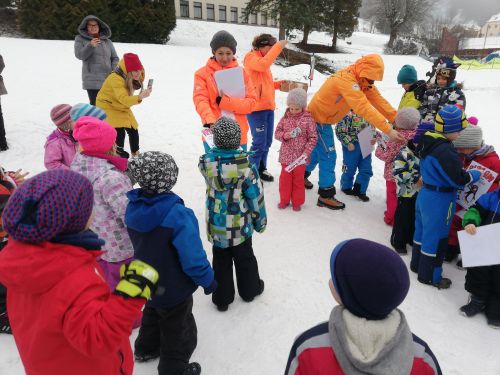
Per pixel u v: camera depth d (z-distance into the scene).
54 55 13.50
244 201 2.73
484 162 3.37
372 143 4.57
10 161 5.50
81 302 1.29
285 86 5.46
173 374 2.23
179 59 15.37
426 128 3.30
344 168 5.07
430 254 3.20
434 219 3.09
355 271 1.17
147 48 16.91
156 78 12.23
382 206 4.87
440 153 2.92
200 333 2.77
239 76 3.99
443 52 44.19
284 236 4.08
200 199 4.78
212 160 2.57
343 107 4.32
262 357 2.58
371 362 1.11
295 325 2.86
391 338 1.15
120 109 5.12
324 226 4.30
